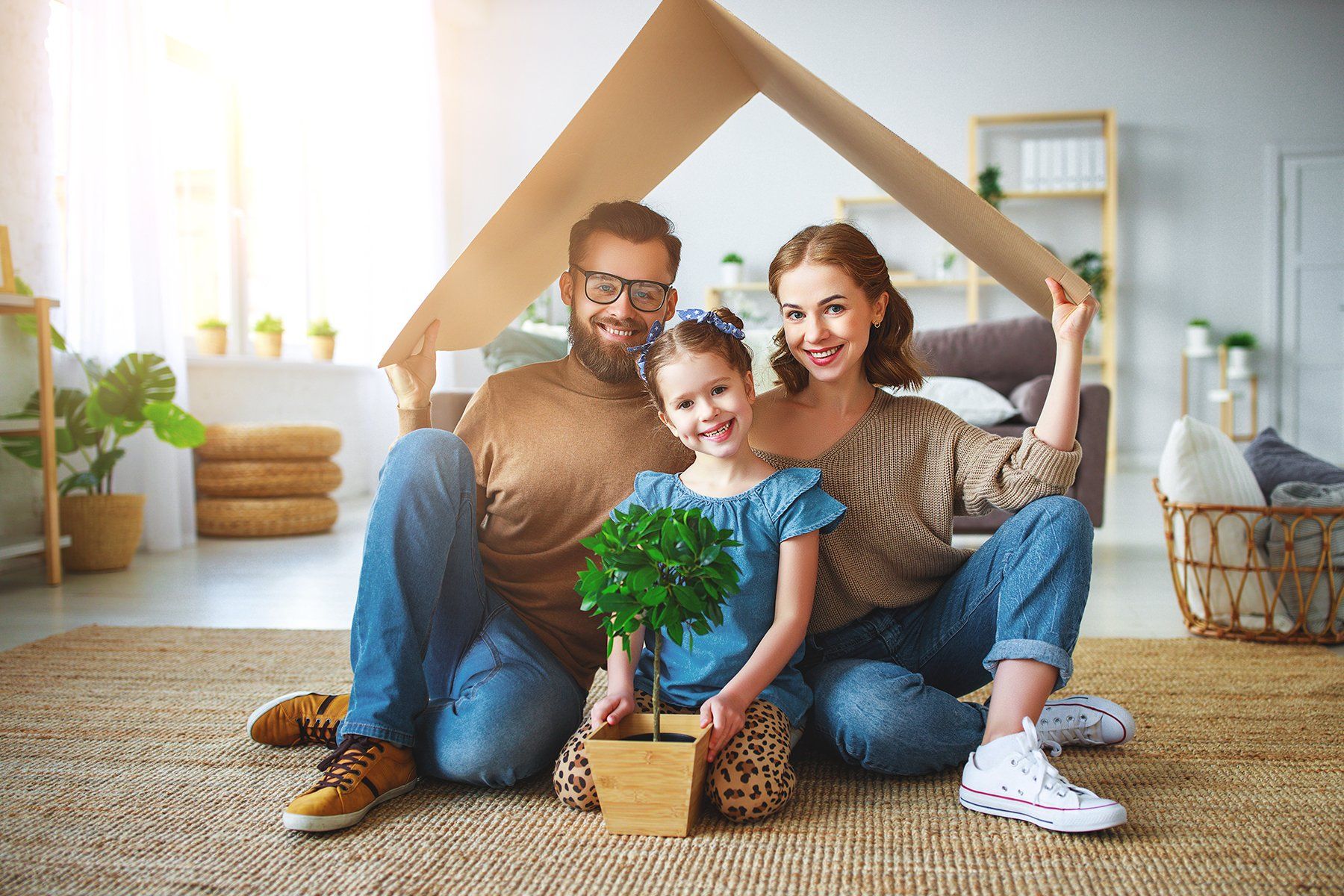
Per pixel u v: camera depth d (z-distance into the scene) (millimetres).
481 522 1452
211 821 1148
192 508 3910
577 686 1336
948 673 1343
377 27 5809
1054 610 1177
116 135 3535
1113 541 3629
